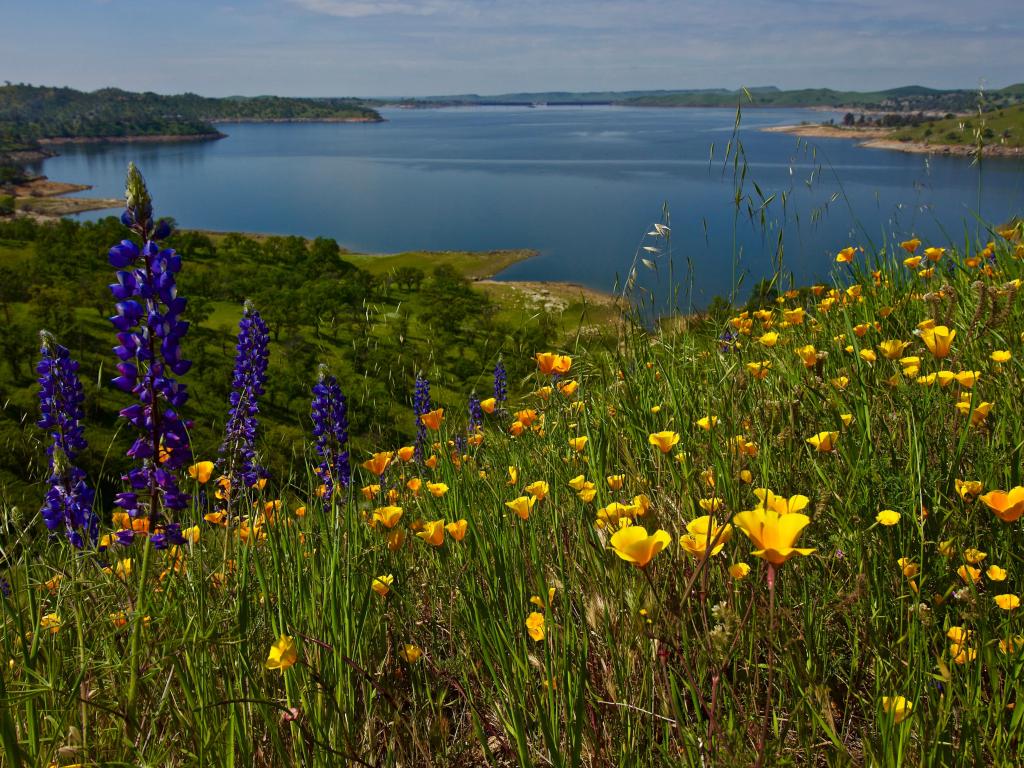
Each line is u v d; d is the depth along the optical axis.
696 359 3.87
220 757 1.73
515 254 130.00
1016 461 2.24
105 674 2.01
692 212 117.44
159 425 2.85
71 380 4.21
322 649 2.05
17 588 2.20
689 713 1.96
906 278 5.27
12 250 124.50
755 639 1.92
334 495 2.77
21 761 1.59
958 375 2.48
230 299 87.00
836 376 3.32
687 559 2.18
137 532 2.68
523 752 1.71
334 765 1.77
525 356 4.26
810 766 1.65
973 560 1.98
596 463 2.65
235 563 2.59
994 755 1.52
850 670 1.96
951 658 1.76
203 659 2.03
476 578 2.36
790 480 2.41
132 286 2.76
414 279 87.31
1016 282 3.48
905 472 2.33
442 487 2.69
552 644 1.99
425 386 4.98
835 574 2.19
